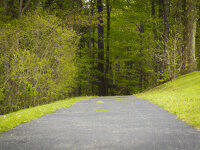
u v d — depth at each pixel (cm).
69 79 2417
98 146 577
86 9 3644
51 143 617
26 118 1021
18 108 1753
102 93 4256
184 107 1182
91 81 4534
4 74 1744
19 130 798
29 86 1762
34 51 2042
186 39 3184
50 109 1336
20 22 2158
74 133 724
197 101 1424
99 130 757
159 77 3250
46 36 2112
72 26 3148
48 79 2011
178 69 2953
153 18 3738
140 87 4594
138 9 4131
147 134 689
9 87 1717
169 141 608
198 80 2492
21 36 1945
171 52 2989
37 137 689
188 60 3142
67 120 970
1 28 1906
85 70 3362
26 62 1756
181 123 849
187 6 3209
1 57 1719
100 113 1151
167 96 1870
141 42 4091
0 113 1688
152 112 1145
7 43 1766
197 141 604
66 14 3139
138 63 4897
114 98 2266
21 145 607
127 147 562
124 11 4159
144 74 4922
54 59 2238
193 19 3181
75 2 3600
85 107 1450
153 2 3909
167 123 854
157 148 550
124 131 734
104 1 4494
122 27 4241
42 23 2058
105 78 4422
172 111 1119
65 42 2373
